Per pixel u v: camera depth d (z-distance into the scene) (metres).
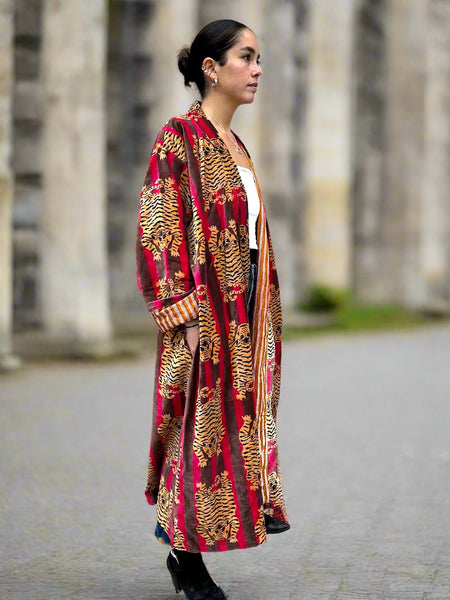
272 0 23.48
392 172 28.97
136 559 6.34
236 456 5.20
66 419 10.91
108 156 20.05
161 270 5.15
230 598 5.58
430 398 13.05
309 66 24.64
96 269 15.99
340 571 6.09
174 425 5.29
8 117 14.02
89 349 15.73
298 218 24.92
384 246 29.02
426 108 29.00
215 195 5.19
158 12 19.39
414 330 24.38
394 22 28.73
